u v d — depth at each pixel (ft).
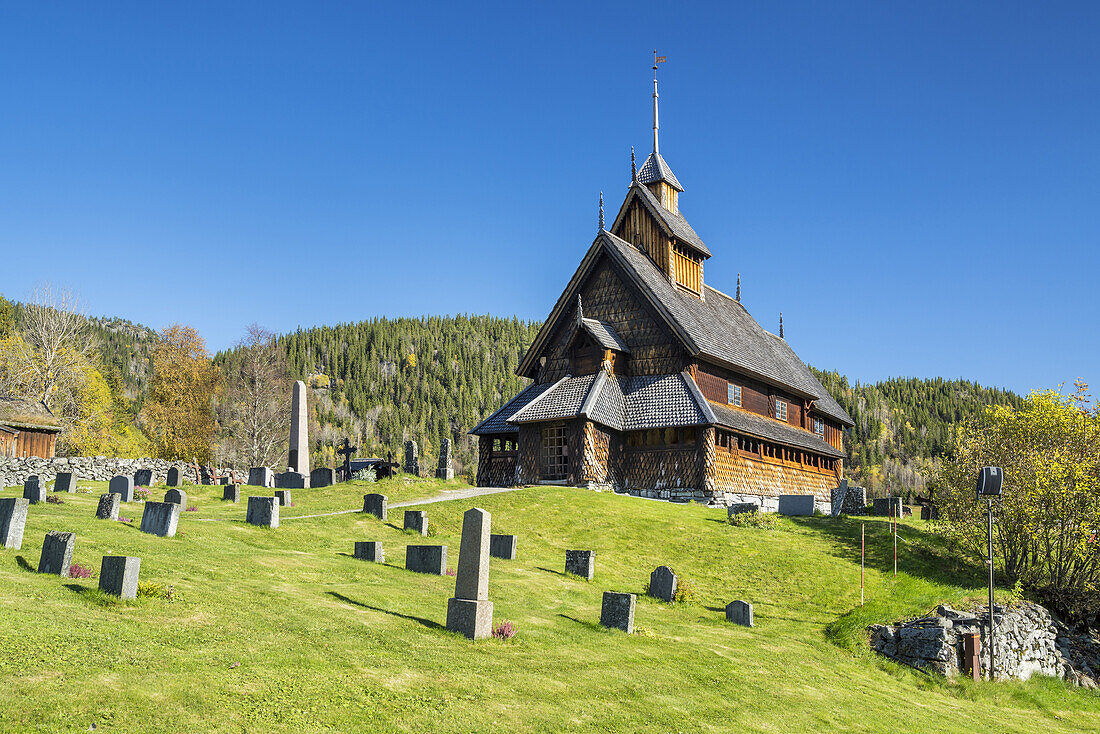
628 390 177.99
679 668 62.54
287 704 42.39
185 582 62.34
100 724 37.06
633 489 168.96
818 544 119.03
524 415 171.53
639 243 204.74
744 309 252.42
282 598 62.49
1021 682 88.38
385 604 66.03
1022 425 117.19
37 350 264.11
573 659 59.11
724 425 164.76
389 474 191.21
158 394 306.76
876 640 85.10
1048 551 108.99
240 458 316.19
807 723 56.75
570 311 192.34
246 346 333.83
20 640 43.83
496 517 126.21
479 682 50.52
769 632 83.56
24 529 70.13
